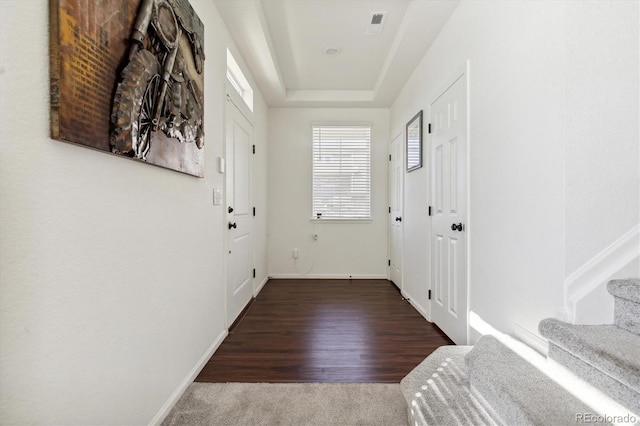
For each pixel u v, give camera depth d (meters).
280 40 2.84
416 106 3.05
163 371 1.37
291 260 4.30
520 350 1.34
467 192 1.96
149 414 1.25
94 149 0.90
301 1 2.29
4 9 0.67
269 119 4.26
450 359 1.55
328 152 4.29
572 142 1.20
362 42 2.86
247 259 3.08
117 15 0.97
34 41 0.73
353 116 4.28
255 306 3.05
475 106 1.88
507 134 1.57
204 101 1.83
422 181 2.84
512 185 1.53
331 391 1.60
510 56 1.55
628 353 0.91
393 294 3.51
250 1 2.04
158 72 1.22
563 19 1.22
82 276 0.89
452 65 2.21
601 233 1.20
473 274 1.90
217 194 2.07
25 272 0.73
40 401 0.77
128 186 1.11
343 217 4.29
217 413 1.42
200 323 1.80
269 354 2.02
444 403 1.21
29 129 0.73
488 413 1.13
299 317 2.73
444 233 2.34
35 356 0.75
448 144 2.27
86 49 0.85
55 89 0.77
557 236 1.25
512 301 1.53
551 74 1.28
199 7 1.77
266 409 1.45
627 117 1.19
